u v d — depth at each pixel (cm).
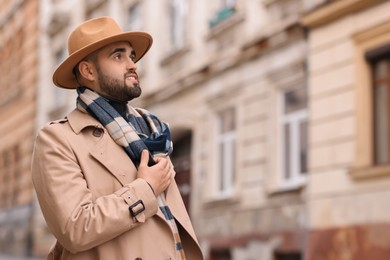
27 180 2406
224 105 1437
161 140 296
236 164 1370
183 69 1600
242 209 1330
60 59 2308
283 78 1263
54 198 271
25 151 2459
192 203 1502
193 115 1540
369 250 1022
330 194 1111
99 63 296
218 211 1403
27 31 2548
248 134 1349
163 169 287
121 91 295
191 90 1557
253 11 1357
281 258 1226
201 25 1545
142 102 1755
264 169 1288
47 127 286
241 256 1305
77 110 298
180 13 1667
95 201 274
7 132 2655
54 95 2330
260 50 1323
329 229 1102
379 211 1019
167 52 1669
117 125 289
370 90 1088
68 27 2255
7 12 2755
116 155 285
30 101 2459
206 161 1473
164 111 1664
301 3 1234
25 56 2548
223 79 1441
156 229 282
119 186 282
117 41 298
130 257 274
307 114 1198
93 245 269
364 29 1092
